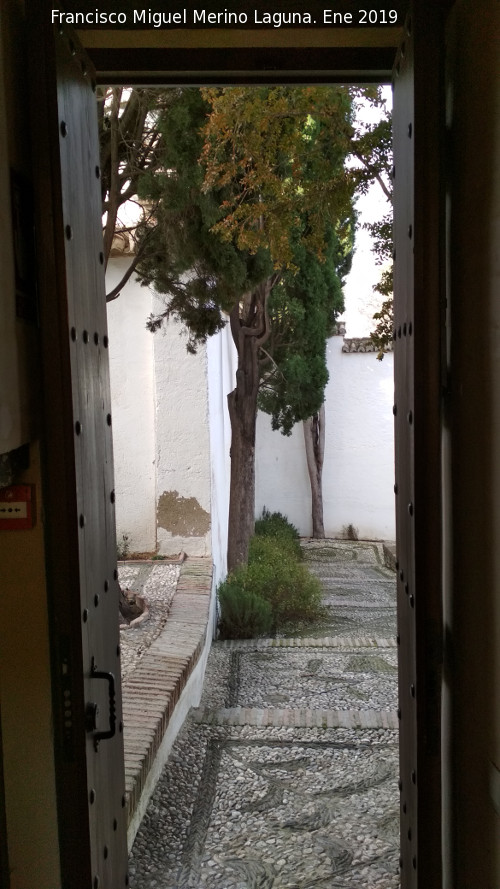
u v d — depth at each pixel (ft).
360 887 9.25
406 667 6.41
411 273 5.68
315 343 36.76
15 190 5.32
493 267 5.08
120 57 6.83
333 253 35.65
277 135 15.42
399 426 6.63
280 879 9.49
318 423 49.67
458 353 6.14
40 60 5.19
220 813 11.20
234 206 17.66
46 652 5.91
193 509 24.99
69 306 5.44
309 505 51.31
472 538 5.77
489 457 5.27
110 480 7.15
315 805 11.44
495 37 4.94
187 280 20.29
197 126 16.28
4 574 5.86
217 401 28.40
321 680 18.56
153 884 9.41
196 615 18.43
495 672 5.21
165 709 12.29
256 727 14.53
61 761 5.77
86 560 5.90
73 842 5.65
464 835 6.23
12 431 5.06
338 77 7.07
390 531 50.21
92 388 6.37
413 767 6.00
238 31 6.50
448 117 6.34
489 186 5.14
